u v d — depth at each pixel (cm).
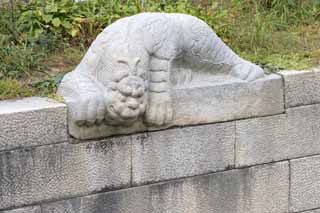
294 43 562
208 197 475
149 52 427
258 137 485
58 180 421
